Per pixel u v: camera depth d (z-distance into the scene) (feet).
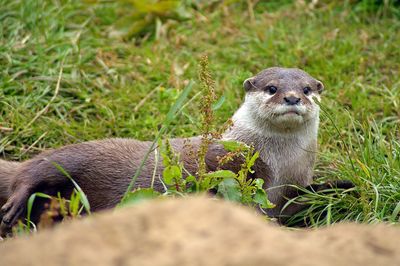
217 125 44.45
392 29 55.36
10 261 14.46
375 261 15.28
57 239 14.74
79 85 46.73
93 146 36.91
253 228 14.87
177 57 51.29
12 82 45.52
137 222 14.98
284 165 38.04
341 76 49.49
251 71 50.88
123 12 55.72
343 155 38.81
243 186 30.53
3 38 49.44
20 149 41.81
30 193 35.58
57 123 43.32
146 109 45.73
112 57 49.73
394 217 31.65
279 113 36.91
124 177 36.32
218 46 53.31
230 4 58.34
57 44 49.57
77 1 55.62
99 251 14.24
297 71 39.65
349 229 16.98
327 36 53.88
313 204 35.06
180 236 14.53
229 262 13.66
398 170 35.81
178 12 55.47
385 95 46.65
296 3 57.77
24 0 51.96
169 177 29.99
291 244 14.61
